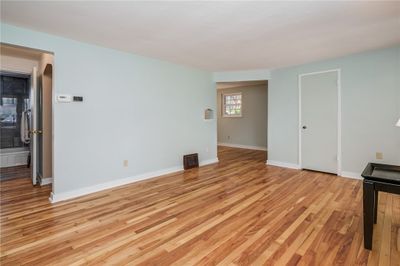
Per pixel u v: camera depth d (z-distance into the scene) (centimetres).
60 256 176
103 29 262
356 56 374
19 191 330
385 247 185
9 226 223
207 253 179
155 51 353
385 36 289
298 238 200
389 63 343
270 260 170
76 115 309
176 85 445
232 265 165
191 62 427
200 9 211
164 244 192
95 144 329
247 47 331
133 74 372
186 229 218
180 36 284
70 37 290
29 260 171
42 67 358
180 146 459
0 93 520
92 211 260
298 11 216
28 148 526
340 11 216
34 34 268
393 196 300
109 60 340
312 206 270
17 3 199
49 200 294
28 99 522
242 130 757
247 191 326
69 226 224
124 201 291
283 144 481
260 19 234
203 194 315
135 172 381
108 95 341
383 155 355
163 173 426
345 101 390
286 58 397
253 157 596
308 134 441
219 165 502
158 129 415
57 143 293
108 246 190
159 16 226
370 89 362
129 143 371
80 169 315
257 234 207
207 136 519
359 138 378
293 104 461
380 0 196
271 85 495
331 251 181
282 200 290
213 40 301
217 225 225
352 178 387
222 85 716
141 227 222
